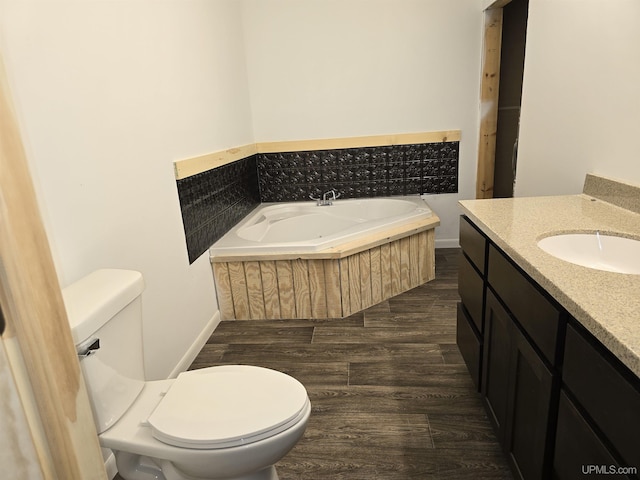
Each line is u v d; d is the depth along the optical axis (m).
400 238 2.84
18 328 0.58
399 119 3.59
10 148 0.57
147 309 1.84
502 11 3.27
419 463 1.52
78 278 1.41
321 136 3.66
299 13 3.40
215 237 2.70
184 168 2.21
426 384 1.95
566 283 0.96
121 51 1.71
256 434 1.13
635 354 0.67
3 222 0.55
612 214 1.53
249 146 3.46
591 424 0.86
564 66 1.97
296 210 3.64
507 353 1.33
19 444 0.61
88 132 1.48
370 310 2.73
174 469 1.22
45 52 1.29
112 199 1.61
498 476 1.44
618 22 1.58
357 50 3.46
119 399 1.24
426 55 3.45
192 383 1.33
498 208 1.68
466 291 1.80
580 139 1.87
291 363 2.18
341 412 1.79
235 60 3.22
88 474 0.73
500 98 3.60
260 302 2.68
